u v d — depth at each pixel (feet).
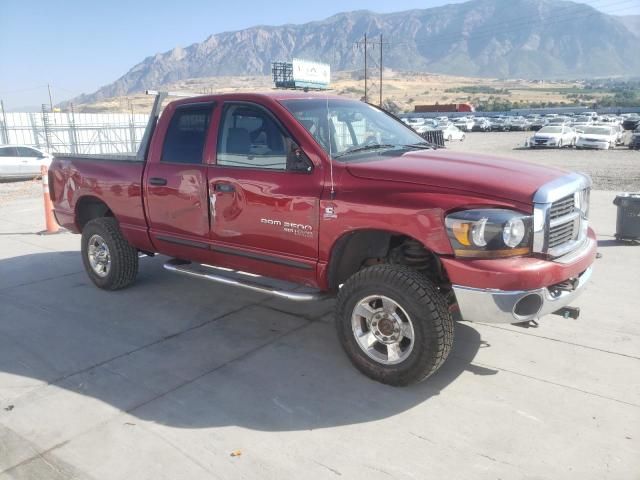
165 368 13.91
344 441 10.73
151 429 11.23
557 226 11.98
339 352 14.69
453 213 11.42
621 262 22.61
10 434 11.15
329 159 13.24
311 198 13.19
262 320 16.99
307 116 14.28
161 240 17.28
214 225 15.46
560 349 14.53
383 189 12.32
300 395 12.47
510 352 14.40
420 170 12.42
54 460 10.30
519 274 11.02
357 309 12.87
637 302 17.89
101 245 19.61
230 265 15.84
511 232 11.10
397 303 12.05
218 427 11.27
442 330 11.84
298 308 17.98
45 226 33.55
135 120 134.31
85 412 11.91
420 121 208.95
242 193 14.55
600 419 11.28
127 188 17.79
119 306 18.37
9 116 112.06
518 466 9.89
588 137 106.11
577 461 9.98
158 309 18.03
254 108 14.65
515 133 190.90
